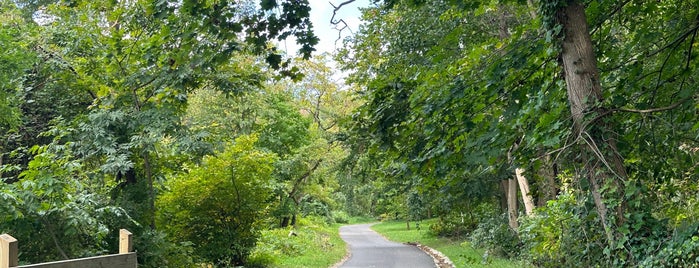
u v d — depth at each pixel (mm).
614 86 7172
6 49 13344
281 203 30344
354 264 21312
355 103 29984
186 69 12102
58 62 13727
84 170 13102
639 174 6516
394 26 16250
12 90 14203
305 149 31031
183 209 16281
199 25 7094
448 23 14766
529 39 7027
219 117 29156
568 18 6348
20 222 8430
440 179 8031
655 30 8141
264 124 31000
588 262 7008
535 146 6883
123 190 13406
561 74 6801
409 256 25109
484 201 26719
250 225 16969
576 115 6320
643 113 6707
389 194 21125
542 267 12844
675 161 7254
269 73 15859
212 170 16078
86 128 12430
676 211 6945
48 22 17250
